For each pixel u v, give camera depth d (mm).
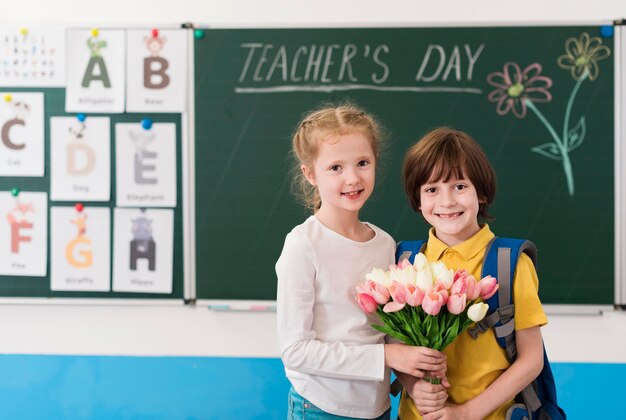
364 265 1120
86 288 2014
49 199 2008
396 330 1044
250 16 1981
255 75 1974
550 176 1936
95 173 1996
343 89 1963
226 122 1981
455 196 1077
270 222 1987
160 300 2008
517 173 1942
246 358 1986
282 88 1972
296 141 1183
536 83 1928
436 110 1952
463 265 1097
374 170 1125
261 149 1982
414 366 1006
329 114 1130
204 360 1994
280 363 1984
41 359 2020
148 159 1990
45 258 2016
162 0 1990
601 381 1927
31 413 2012
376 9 1959
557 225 1938
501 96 1938
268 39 1968
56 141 1998
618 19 1903
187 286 2004
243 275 2002
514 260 1062
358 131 1101
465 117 1946
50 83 1991
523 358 1050
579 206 1932
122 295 2012
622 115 1914
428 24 1940
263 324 2002
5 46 1991
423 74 1951
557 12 1929
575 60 1917
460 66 1941
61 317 2025
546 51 1922
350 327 1082
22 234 2016
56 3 1996
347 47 1957
